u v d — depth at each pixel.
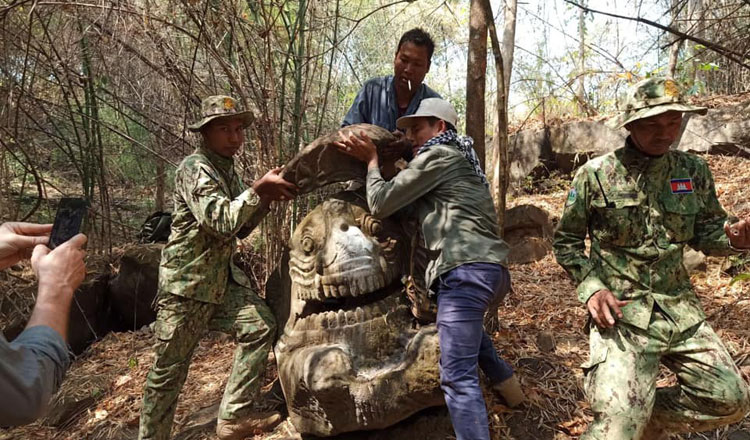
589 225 2.63
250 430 3.12
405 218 2.94
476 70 3.51
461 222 2.59
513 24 5.45
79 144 5.44
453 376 2.47
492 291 2.53
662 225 2.47
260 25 4.11
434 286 2.66
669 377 3.32
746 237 2.32
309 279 2.93
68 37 4.91
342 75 5.18
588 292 2.45
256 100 4.10
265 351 3.13
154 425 3.06
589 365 2.44
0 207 5.27
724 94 7.57
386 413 2.68
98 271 5.32
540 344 3.71
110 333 5.00
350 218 2.92
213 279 3.02
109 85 5.86
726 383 2.29
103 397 4.06
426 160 2.61
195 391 3.86
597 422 2.33
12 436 3.77
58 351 1.23
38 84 5.48
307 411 2.88
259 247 5.05
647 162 2.46
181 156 5.48
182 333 3.01
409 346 2.79
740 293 4.23
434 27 7.14
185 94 4.55
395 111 3.47
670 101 2.30
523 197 7.04
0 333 1.16
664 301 2.43
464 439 2.41
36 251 1.37
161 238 5.40
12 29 4.71
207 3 3.83
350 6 6.00
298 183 2.97
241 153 4.49
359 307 2.94
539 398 3.16
